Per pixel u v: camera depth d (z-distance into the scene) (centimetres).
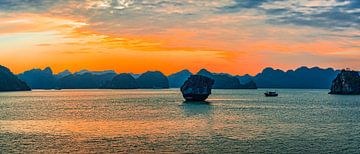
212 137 7994
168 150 6712
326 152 6556
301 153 6469
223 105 19350
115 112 14825
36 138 8006
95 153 6538
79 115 13525
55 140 7750
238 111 15250
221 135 8269
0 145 7219
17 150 6775
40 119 12112
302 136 8138
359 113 14588
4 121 11519
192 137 8006
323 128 9519
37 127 9900
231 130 9075
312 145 7125
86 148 6938
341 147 6962
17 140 7756
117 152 6606
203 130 9081
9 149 6856
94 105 19838
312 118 12300
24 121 11481
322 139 7769
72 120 11731
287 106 19075
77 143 7406
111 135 8375
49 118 12438
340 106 19250
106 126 10019
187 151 6625
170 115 13212
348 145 7144
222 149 6762
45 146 7119
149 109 16388
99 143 7400
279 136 8131
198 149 6769
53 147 7031
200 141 7525
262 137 7994
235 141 7512
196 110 15662
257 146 7012
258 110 15962
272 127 9681
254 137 7994
